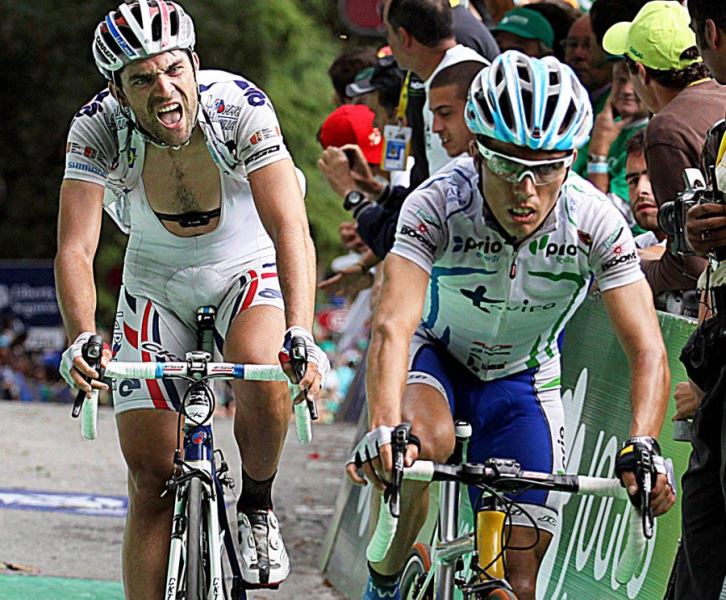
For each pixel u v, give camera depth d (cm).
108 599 1250
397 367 790
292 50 5253
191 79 836
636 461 691
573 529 1027
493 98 769
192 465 820
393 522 702
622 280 839
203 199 912
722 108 950
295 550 1521
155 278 943
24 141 5284
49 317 4350
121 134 884
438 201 852
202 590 787
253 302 922
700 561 709
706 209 677
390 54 1680
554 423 910
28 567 1358
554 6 1527
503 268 855
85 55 5247
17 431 2425
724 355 689
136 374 790
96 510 1678
